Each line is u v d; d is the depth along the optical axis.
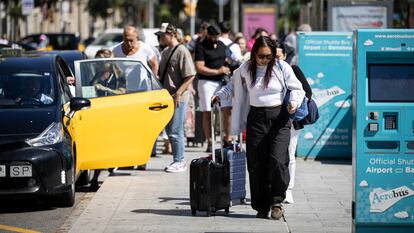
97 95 19.91
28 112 17.47
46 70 18.78
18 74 18.61
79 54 24.19
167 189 19.22
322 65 24.42
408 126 12.20
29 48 52.94
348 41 24.33
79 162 19.08
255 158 15.44
